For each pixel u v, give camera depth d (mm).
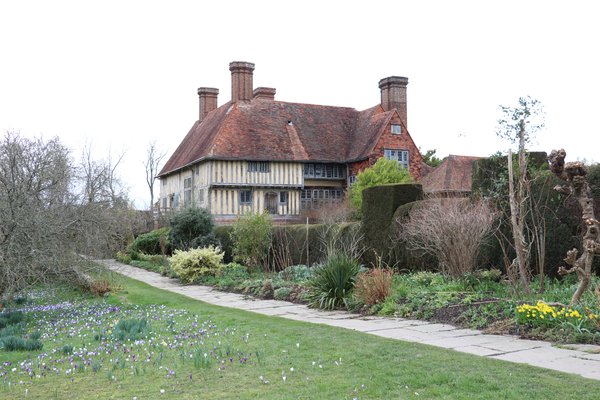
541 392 4340
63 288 14555
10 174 11484
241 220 18734
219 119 37344
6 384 5344
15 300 13430
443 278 11133
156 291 15117
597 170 10031
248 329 8031
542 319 6930
